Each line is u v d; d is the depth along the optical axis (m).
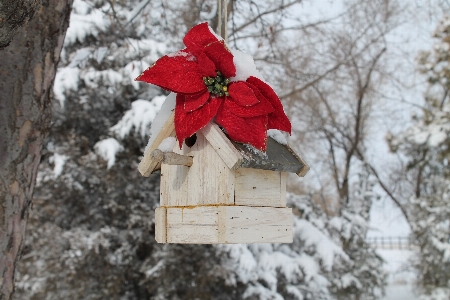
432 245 12.17
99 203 8.93
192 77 2.36
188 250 8.16
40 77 3.02
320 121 15.27
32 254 8.76
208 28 2.46
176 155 2.44
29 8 2.22
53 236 8.59
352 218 10.71
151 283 8.53
